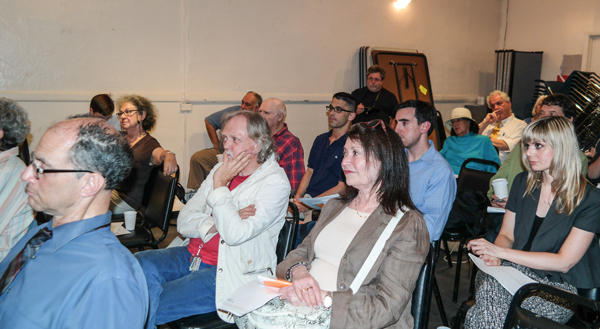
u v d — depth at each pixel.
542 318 1.30
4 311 0.99
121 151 1.05
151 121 3.44
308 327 1.33
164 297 1.75
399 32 6.25
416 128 2.35
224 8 4.88
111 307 0.93
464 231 2.89
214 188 1.86
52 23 4.12
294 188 3.44
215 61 4.93
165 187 2.80
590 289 1.83
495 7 7.26
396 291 1.41
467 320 1.88
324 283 1.55
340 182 3.12
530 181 1.98
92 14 4.27
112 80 4.45
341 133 3.38
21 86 4.07
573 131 1.80
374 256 1.48
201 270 1.89
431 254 1.56
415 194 2.31
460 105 7.10
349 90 5.93
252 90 5.19
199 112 4.92
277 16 5.21
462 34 6.93
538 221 1.94
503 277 1.69
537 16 6.92
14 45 4.00
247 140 1.92
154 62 4.62
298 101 5.52
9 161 1.75
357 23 5.85
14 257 1.04
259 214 1.84
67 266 0.97
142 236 2.70
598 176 3.08
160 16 4.58
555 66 6.81
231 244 1.76
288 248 1.93
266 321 1.35
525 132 1.92
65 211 1.03
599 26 6.26
